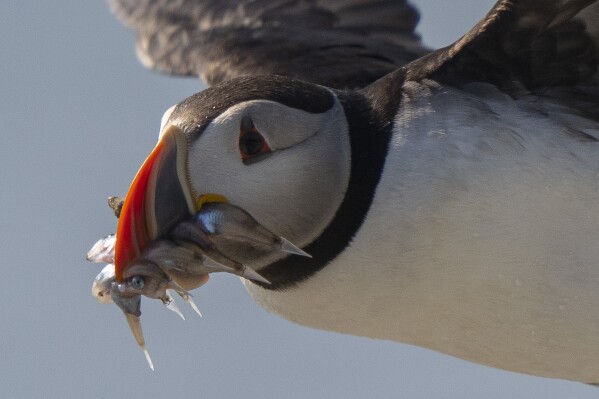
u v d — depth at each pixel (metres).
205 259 7.99
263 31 11.36
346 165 8.42
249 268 8.09
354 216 8.44
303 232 8.38
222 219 8.02
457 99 8.52
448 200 8.39
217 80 10.95
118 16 12.00
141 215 7.89
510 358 9.05
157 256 7.94
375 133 8.52
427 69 8.64
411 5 11.44
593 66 8.64
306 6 11.48
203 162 8.05
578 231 8.49
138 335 8.01
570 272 8.55
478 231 8.43
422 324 8.84
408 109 8.53
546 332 8.80
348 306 8.70
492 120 8.45
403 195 8.40
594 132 8.55
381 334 8.95
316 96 8.47
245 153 8.13
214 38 11.43
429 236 8.44
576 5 8.30
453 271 8.52
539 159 8.42
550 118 8.52
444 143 8.42
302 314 8.86
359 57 10.76
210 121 8.11
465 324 8.80
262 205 8.19
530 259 8.52
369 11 11.38
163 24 11.77
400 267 8.49
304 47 10.98
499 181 8.39
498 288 8.60
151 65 11.54
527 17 8.35
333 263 8.51
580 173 8.45
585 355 8.93
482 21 8.45
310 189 8.30
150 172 7.92
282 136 8.22
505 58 8.55
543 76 8.62
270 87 8.38
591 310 8.67
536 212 8.44
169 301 8.01
